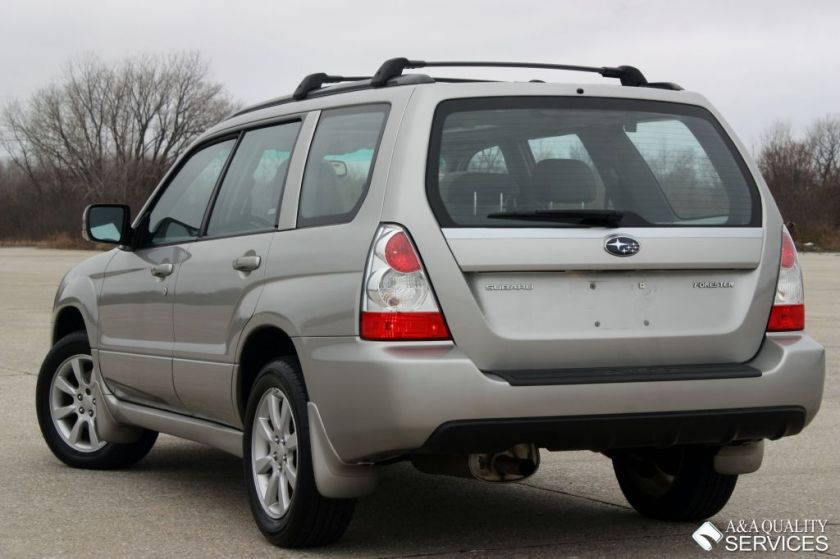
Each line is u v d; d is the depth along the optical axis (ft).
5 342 47.91
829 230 191.42
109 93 265.34
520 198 15.51
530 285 15.25
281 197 17.71
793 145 220.02
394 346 14.79
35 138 266.98
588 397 14.89
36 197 263.29
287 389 16.42
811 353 16.15
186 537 17.54
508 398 14.61
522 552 16.69
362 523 18.54
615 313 15.61
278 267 17.01
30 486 21.39
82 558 16.33
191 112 268.82
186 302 19.39
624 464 19.15
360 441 15.07
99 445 22.99
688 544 17.24
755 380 15.71
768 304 16.30
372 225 15.33
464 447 14.64
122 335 21.58
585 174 15.90
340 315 15.34
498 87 16.06
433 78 16.31
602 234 15.53
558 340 15.23
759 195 16.71
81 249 218.79
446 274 14.92
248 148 19.47
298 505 16.15
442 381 14.51
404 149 15.46
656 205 16.07
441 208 15.16
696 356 15.94
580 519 18.90
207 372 18.70
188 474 22.71
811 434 27.14
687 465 18.06
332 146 17.08
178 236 20.59
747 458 17.22
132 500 20.24
